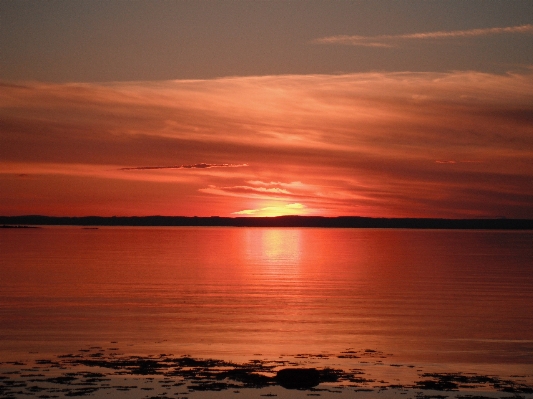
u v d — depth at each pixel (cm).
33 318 3453
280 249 11519
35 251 9994
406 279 5750
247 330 3138
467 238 19875
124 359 2527
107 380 2238
